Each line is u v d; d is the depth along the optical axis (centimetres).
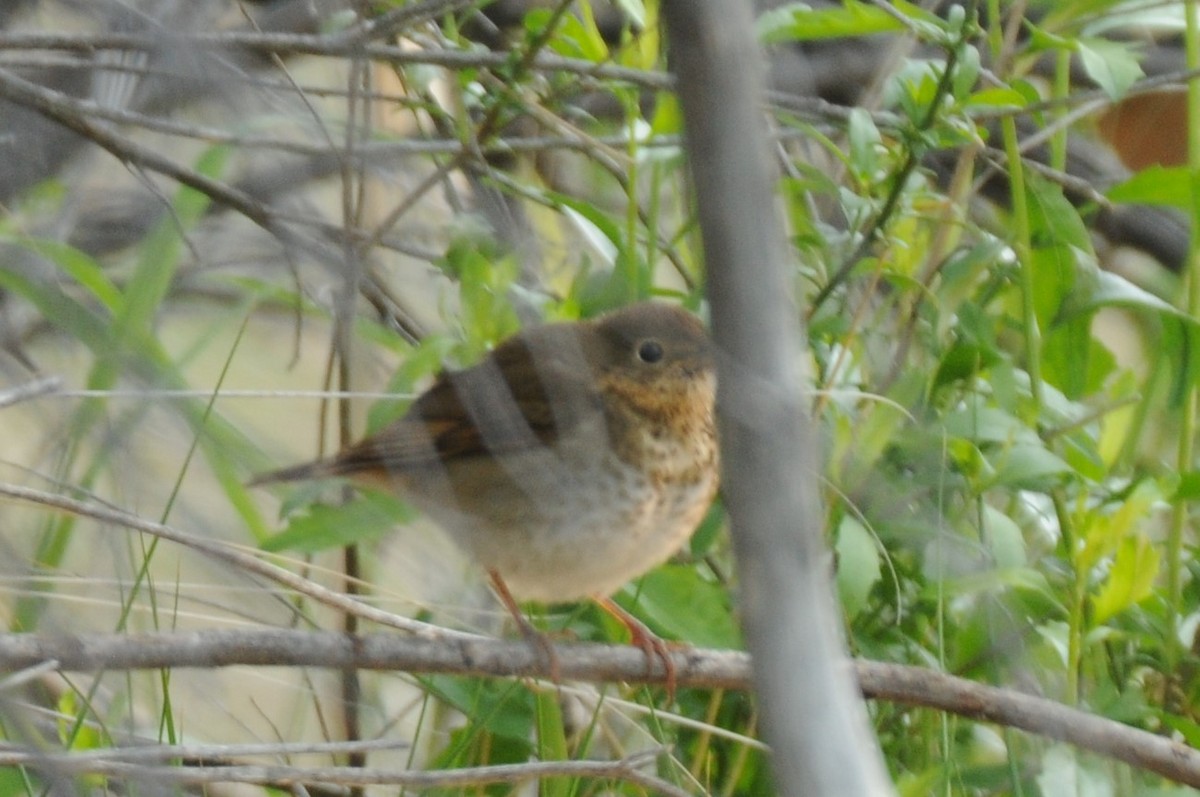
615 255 934
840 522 813
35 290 725
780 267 380
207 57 599
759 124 374
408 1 847
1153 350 1042
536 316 888
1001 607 823
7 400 657
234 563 661
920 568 859
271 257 820
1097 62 818
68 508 641
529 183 943
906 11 824
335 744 676
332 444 941
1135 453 962
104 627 764
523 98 818
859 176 827
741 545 381
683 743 882
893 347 907
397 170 914
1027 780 801
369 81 796
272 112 809
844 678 379
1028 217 941
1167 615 877
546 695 797
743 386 381
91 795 707
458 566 911
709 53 369
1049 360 947
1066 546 843
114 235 822
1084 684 856
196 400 754
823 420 835
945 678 716
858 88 1016
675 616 836
